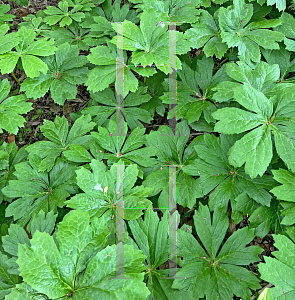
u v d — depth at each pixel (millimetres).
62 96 1183
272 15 1244
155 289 961
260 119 1027
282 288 904
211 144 1112
